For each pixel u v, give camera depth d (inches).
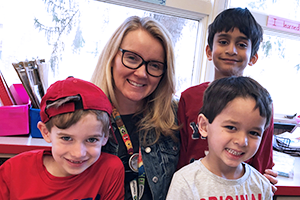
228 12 40.5
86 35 52.0
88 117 27.2
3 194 29.0
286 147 52.5
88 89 28.9
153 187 34.4
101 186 31.4
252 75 62.4
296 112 67.2
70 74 52.9
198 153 38.2
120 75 34.1
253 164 38.3
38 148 36.3
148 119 37.6
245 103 27.1
